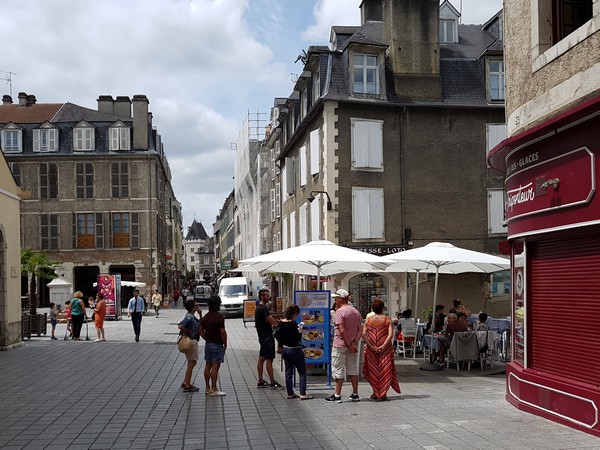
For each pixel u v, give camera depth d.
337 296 10.62
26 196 21.09
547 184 8.59
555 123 8.34
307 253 13.34
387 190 25.48
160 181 56.56
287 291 35.06
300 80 29.56
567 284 8.53
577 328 8.28
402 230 25.47
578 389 7.96
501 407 9.62
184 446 7.57
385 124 25.69
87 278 52.31
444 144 25.95
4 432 8.39
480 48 28.20
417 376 13.70
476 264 16.77
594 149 7.73
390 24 26.12
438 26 26.39
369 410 9.59
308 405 10.12
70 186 49.88
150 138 52.28
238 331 26.95
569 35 8.50
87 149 50.25
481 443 7.32
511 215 10.01
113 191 50.09
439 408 9.62
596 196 7.68
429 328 17.25
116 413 9.60
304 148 29.64
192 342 11.52
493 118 26.33
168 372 14.26
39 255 37.62
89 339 23.59
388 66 26.20
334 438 7.79
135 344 21.53
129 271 51.81
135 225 50.12
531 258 9.45
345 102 25.11
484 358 15.26
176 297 60.44
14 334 20.09
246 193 55.56
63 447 7.59
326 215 24.88
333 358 10.39
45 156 49.72
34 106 55.06
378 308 10.88
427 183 25.73
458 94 26.27
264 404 10.25
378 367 10.56
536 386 8.95
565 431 7.87
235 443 7.67
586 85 8.00
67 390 11.78
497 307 25.56
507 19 10.51
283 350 10.76
